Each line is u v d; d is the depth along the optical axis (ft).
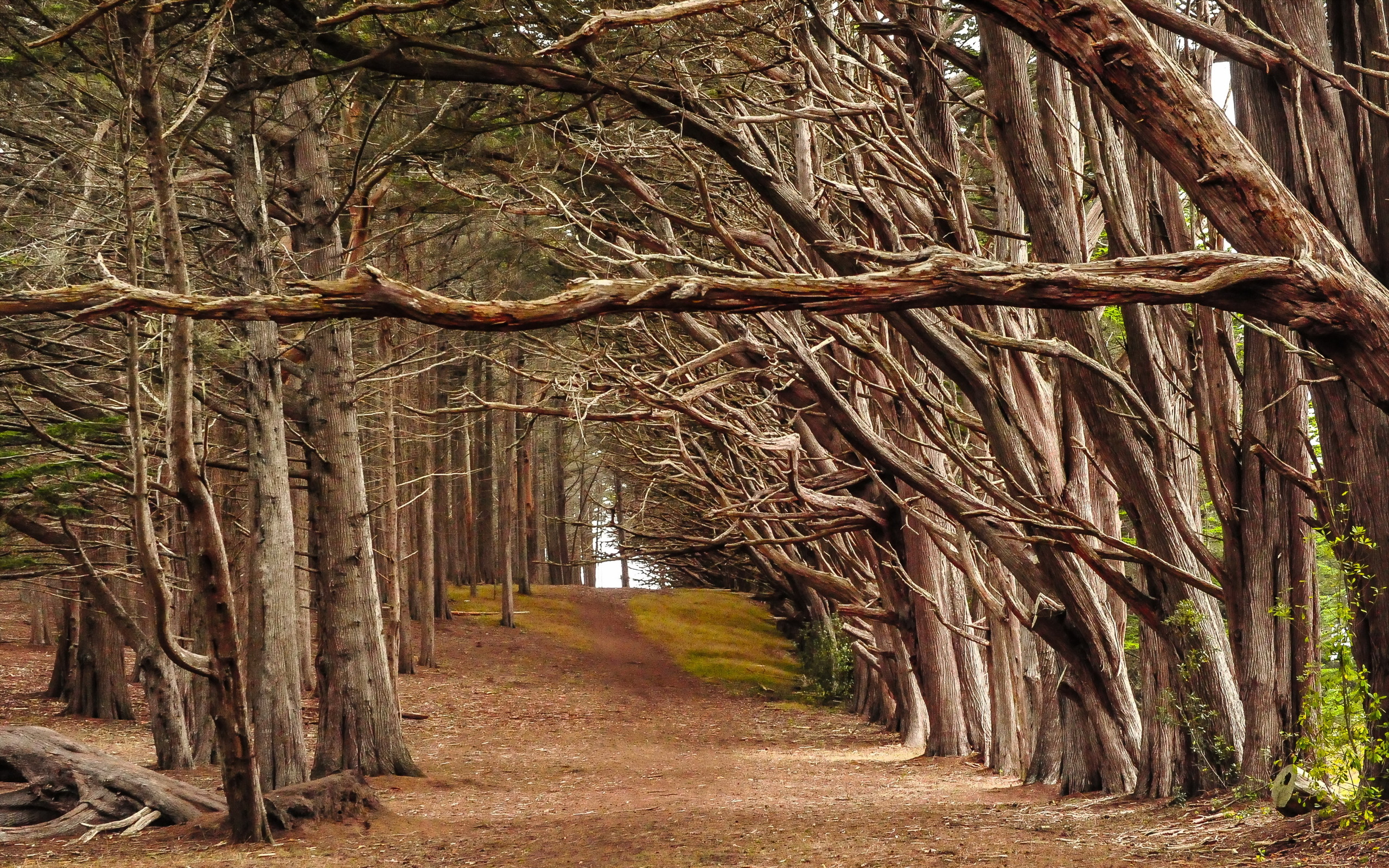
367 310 13.17
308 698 86.89
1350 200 20.67
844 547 75.10
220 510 62.54
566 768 63.46
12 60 35.58
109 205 42.22
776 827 36.04
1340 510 22.65
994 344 30.86
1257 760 29.68
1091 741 41.65
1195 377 30.40
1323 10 21.08
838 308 13.92
